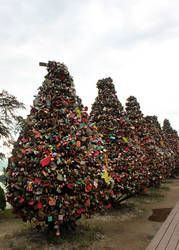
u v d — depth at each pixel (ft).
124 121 26.91
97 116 27.07
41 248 15.38
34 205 15.01
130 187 24.68
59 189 15.06
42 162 15.03
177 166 61.36
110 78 29.14
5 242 16.88
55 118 17.21
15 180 15.61
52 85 18.37
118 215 24.21
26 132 17.07
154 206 28.78
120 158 24.79
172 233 12.14
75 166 16.24
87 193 16.34
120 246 15.90
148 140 38.14
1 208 29.19
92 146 18.11
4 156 31.78
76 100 18.95
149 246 10.69
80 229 19.07
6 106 32.32
